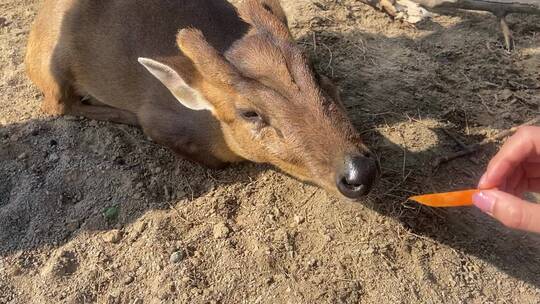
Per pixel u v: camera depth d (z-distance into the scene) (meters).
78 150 0.69
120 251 0.60
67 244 0.61
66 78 0.72
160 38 0.65
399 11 0.83
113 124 0.72
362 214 0.60
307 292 0.55
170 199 0.64
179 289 0.56
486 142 0.66
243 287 0.56
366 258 0.57
